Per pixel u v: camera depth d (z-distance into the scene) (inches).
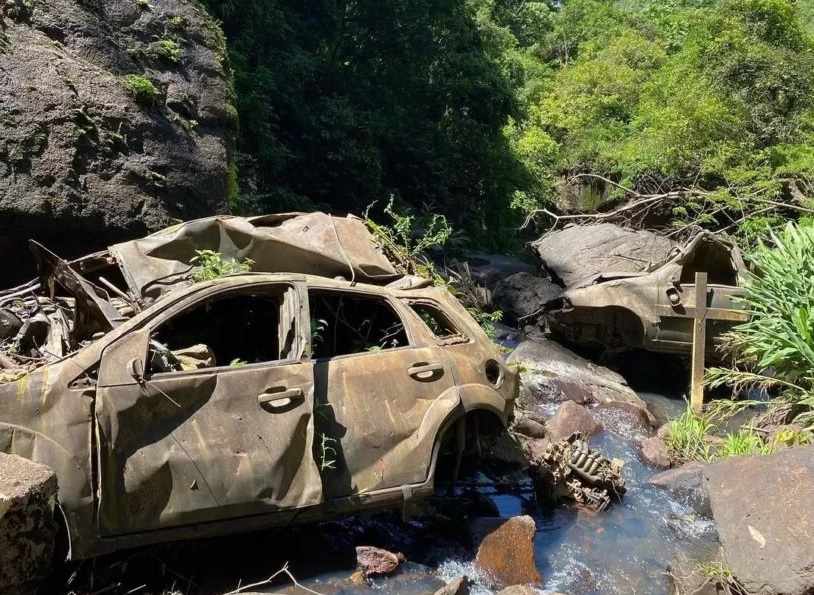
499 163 888.9
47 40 301.7
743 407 271.1
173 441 141.6
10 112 270.7
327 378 163.9
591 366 335.9
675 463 242.5
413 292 194.5
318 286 173.9
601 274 346.9
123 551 152.6
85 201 279.1
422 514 186.2
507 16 1531.7
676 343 313.9
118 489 136.2
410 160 773.3
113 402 137.3
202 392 146.9
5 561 122.0
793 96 674.8
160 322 149.7
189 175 325.1
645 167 708.7
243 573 157.4
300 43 706.8
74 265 205.8
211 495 142.7
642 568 177.3
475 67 823.7
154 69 339.9
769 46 702.5
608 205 789.9
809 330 242.5
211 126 353.7
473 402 179.5
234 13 569.0
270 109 559.5
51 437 134.2
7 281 265.6
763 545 157.6
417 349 179.0
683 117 676.7
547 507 206.1
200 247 213.6
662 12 1455.5
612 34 1338.6
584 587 167.0
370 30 758.5
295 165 631.8
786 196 597.6
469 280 444.1
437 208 795.4
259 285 165.8
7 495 119.6
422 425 169.3
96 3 329.1
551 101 1106.1
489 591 162.1
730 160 640.4
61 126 281.6
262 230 219.5
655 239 468.4
